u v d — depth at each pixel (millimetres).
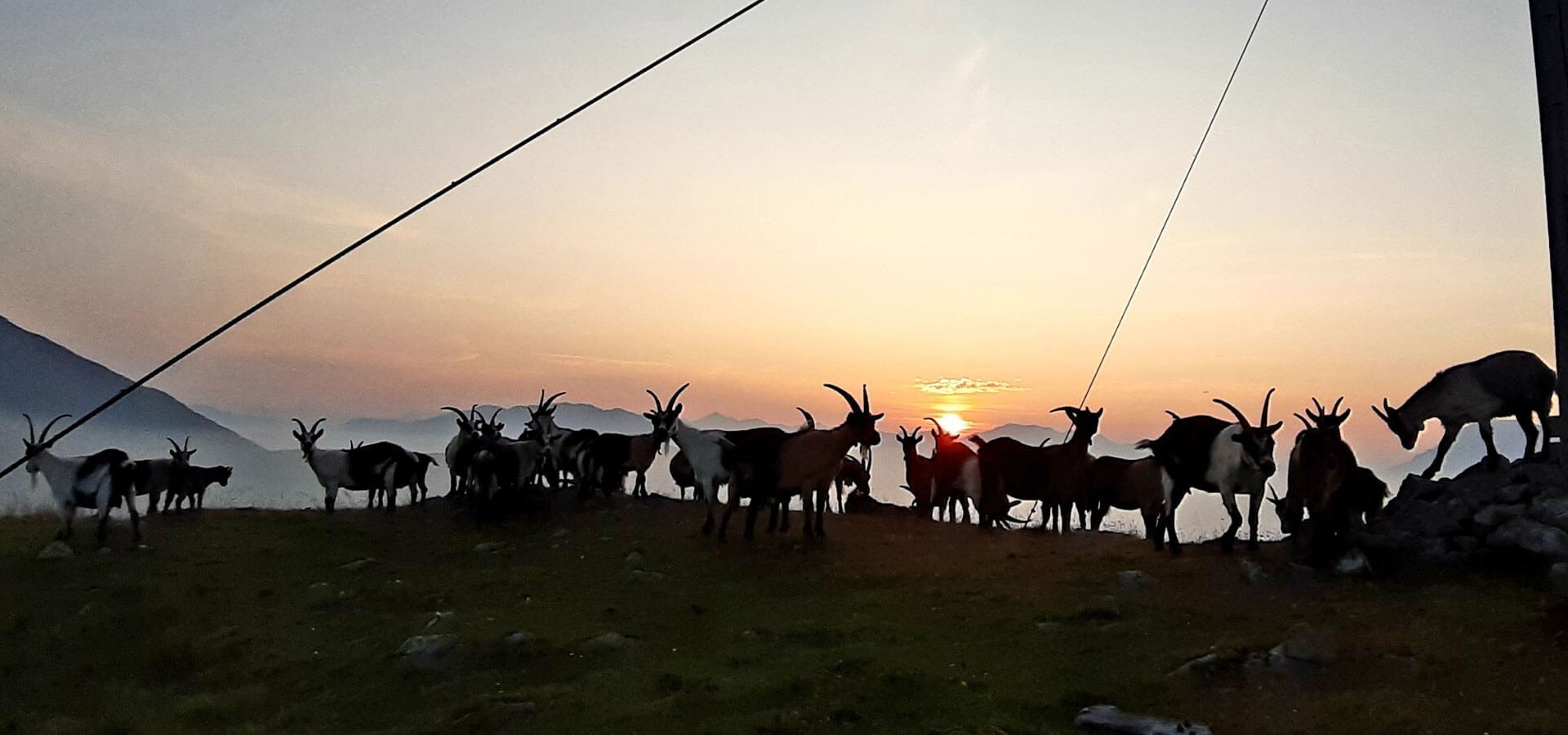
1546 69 13805
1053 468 18422
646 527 18641
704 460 17594
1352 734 7852
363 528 18953
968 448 20844
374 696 10227
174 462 20969
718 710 9023
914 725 8500
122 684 11594
